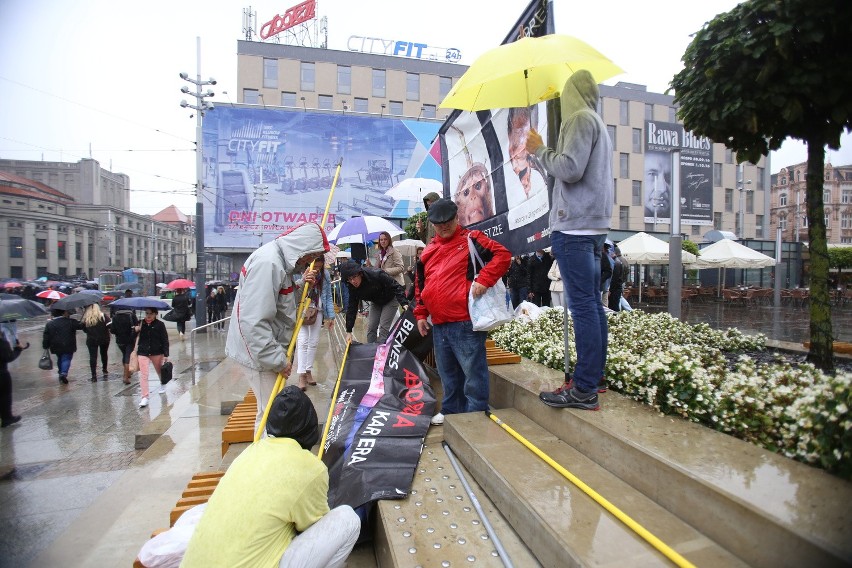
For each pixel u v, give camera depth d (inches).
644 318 222.2
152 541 84.0
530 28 123.8
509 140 153.5
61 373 373.4
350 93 1480.1
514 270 400.5
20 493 176.6
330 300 249.0
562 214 103.4
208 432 217.3
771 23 94.3
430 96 1546.5
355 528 80.4
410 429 122.0
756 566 55.5
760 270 883.4
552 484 81.7
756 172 1071.6
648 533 63.2
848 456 61.4
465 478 100.0
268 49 1430.9
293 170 1138.0
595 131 98.9
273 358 122.2
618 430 86.0
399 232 365.7
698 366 100.7
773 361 147.8
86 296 389.4
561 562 63.2
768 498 58.2
